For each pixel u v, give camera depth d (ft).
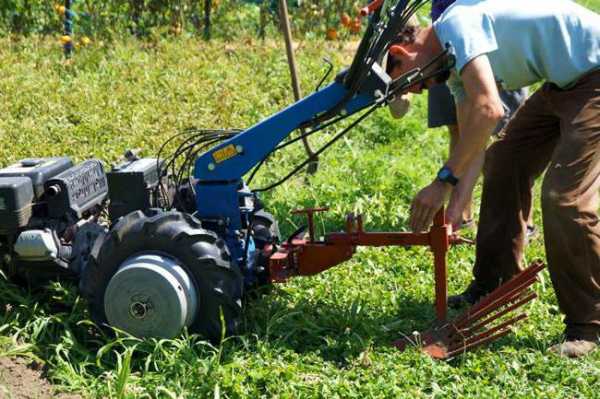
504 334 19.89
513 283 20.03
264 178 32.50
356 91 19.66
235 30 54.03
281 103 40.55
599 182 19.72
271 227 23.32
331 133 37.50
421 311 22.31
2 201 20.94
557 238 19.49
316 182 31.91
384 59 21.16
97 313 20.21
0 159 32.89
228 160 20.77
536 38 19.10
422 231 18.95
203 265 19.53
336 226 28.50
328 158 34.83
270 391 18.10
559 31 19.13
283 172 33.17
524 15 19.01
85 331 20.89
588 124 19.33
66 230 21.84
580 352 19.93
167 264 19.47
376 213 29.27
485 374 19.06
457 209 21.35
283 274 21.15
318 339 20.77
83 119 36.99
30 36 49.37
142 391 18.45
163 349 19.08
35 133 35.35
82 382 18.89
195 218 20.30
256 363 18.99
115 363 19.76
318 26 55.01
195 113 38.11
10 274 22.09
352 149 34.96
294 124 20.36
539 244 27.45
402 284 23.98
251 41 49.39
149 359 18.99
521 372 19.17
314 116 20.30
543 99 21.01
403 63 19.79
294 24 55.01
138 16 53.06
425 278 24.23
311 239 21.38
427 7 53.67
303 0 55.01
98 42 47.50
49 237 20.99
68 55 45.32
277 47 48.16
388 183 31.50
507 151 22.26
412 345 19.95
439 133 38.47
